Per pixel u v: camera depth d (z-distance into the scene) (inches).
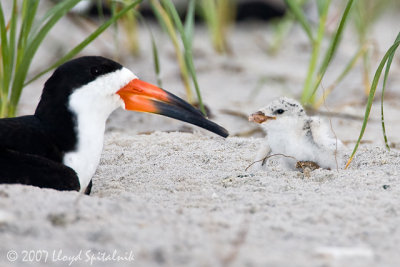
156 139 433.7
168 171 364.5
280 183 321.1
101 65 309.6
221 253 216.7
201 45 804.6
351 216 262.4
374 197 287.3
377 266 213.0
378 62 722.8
